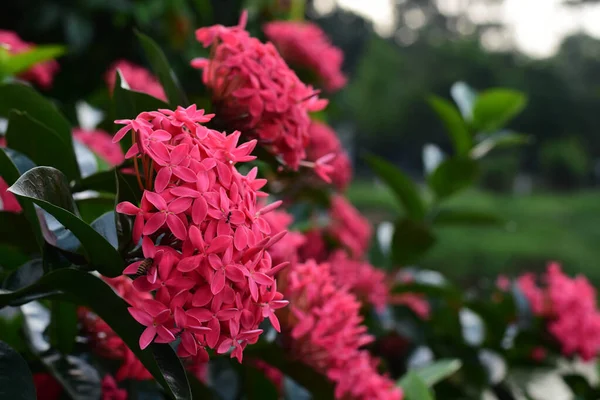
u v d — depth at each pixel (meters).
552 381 1.14
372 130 15.52
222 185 0.51
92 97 1.26
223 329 0.50
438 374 0.85
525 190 13.59
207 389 0.67
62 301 0.56
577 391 1.21
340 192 1.31
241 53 0.63
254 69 0.62
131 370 0.62
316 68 1.22
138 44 2.05
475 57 16.64
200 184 0.50
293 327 0.66
